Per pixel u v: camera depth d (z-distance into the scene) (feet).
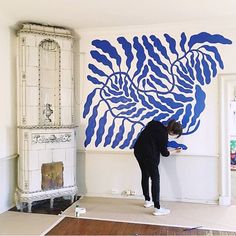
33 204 12.67
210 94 12.66
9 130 12.27
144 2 10.25
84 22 12.46
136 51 13.32
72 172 12.92
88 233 9.70
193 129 12.85
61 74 12.80
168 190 13.19
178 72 12.93
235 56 12.34
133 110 13.42
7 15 11.47
